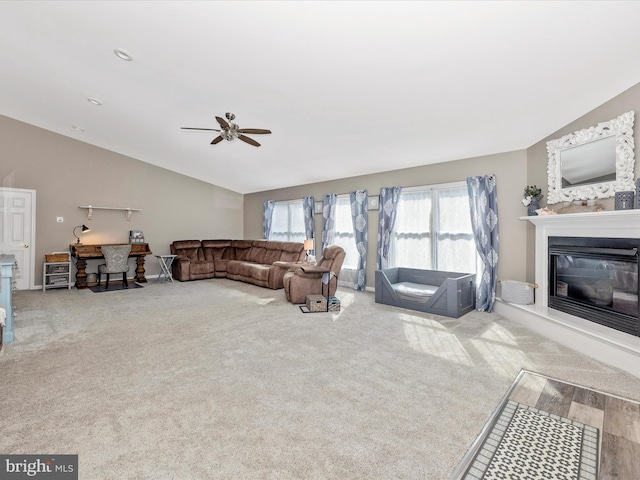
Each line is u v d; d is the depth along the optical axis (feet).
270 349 9.87
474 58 8.41
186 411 6.44
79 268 19.99
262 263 23.77
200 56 9.88
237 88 11.54
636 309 8.89
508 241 14.38
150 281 22.97
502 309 13.84
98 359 9.01
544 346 10.13
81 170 21.11
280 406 6.66
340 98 11.34
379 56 8.73
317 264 18.65
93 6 8.54
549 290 12.22
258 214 28.66
